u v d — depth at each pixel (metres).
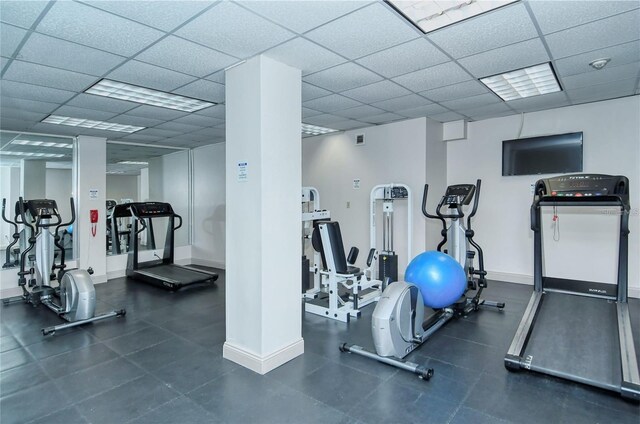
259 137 2.88
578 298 3.71
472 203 5.68
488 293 4.91
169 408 2.43
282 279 3.08
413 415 2.32
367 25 2.41
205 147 7.46
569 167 4.80
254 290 2.96
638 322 3.75
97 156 6.20
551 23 2.46
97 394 2.61
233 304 3.15
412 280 3.54
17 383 2.78
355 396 2.55
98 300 5.07
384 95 4.10
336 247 4.21
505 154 5.32
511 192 5.37
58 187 6.83
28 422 2.30
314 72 3.31
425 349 3.28
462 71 3.35
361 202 6.05
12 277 5.32
